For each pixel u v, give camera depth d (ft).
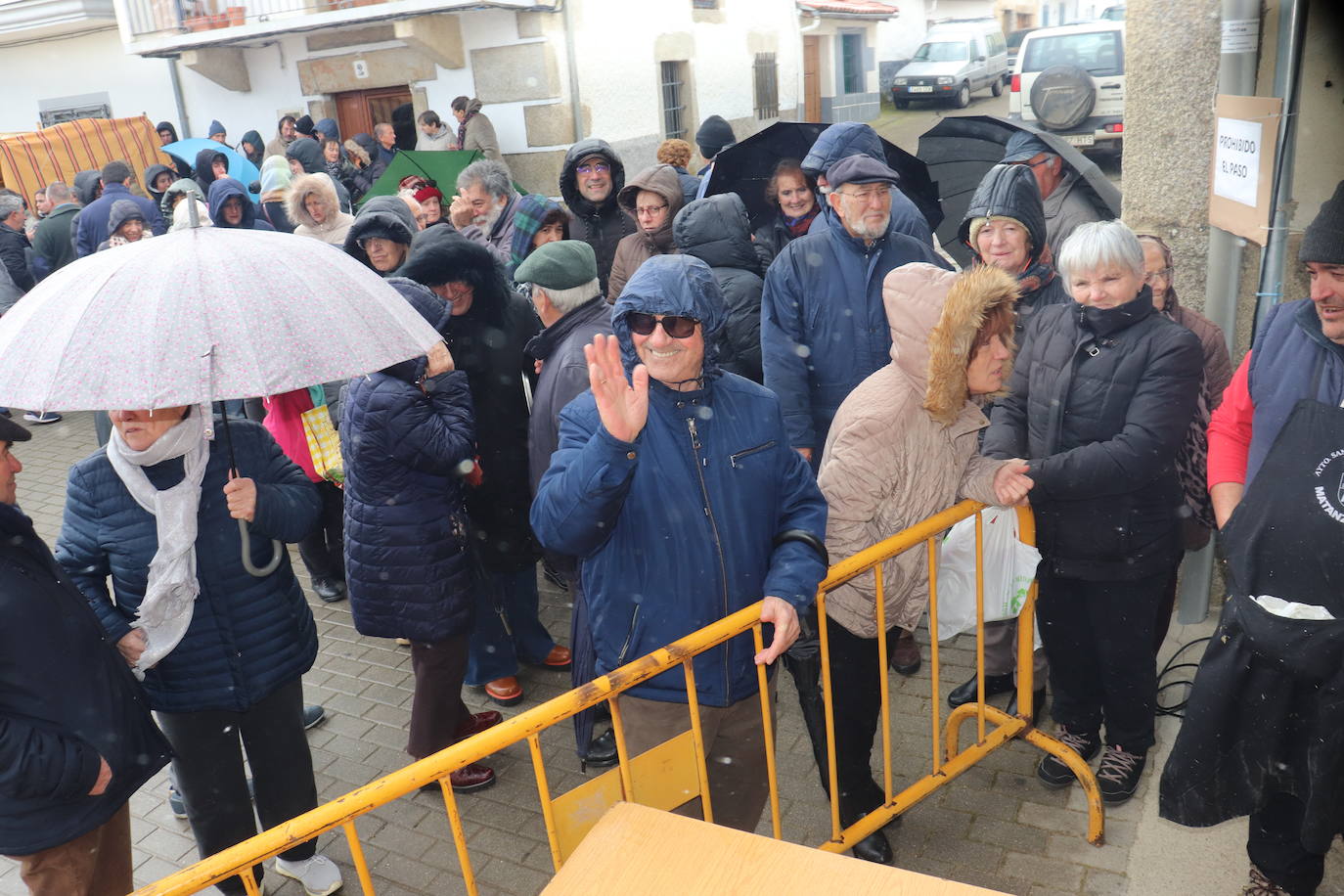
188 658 9.08
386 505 10.92
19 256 29.25
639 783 7.40
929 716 12.56
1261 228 11.60
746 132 52.65
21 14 44.88
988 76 69.97
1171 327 9.43
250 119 44.75
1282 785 7.68
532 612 14.62
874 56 67.36
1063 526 9.91
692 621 7.73
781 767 11.94
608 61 40.78
